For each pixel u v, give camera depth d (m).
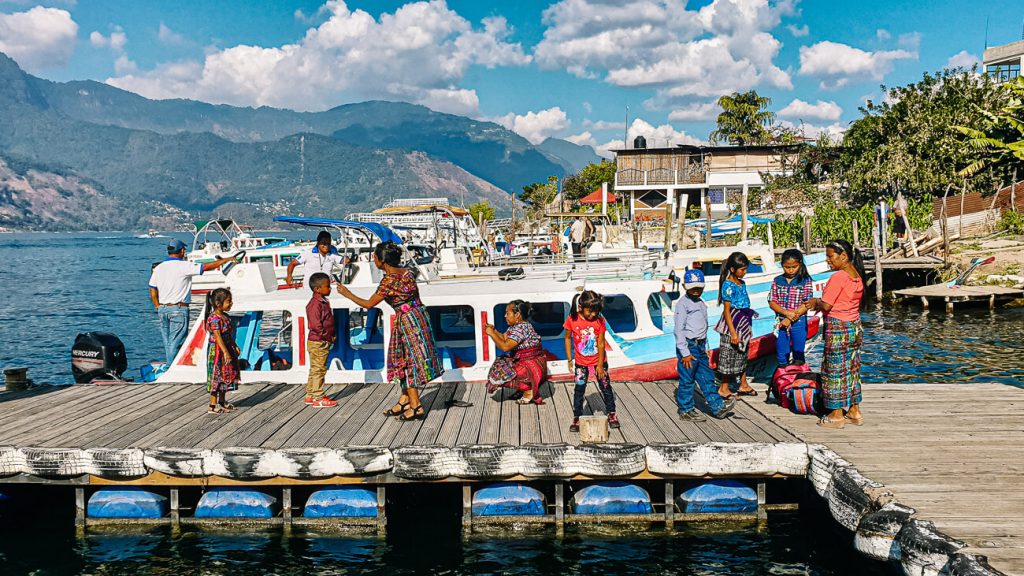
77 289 46.69
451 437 7.91
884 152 36.75
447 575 7.03
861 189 38.03
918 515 5.68
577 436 7.89
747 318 8.73
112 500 8.08
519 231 50.53
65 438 8.06
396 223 24.67
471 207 64.94
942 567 5.05
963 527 5.46
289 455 7.48
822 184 45.62
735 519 7.87
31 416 9.01
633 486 7.89
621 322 12.05
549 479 7.60
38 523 8.42
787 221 36.75
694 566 7.07
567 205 68.12
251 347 11.19
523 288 10.78
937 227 33.50
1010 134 32.88
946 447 7.33
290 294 10.90
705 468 7.39
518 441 7.74
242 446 7.68
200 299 29.48
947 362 17.45
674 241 37.84
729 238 36.94
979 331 21.27
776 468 7.36
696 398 9.59
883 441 7.55
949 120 35.59
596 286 10.85
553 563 7.20
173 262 11.71
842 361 7.91
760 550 7.36
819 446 7.29
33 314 33.06
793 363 9.19
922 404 9.05
